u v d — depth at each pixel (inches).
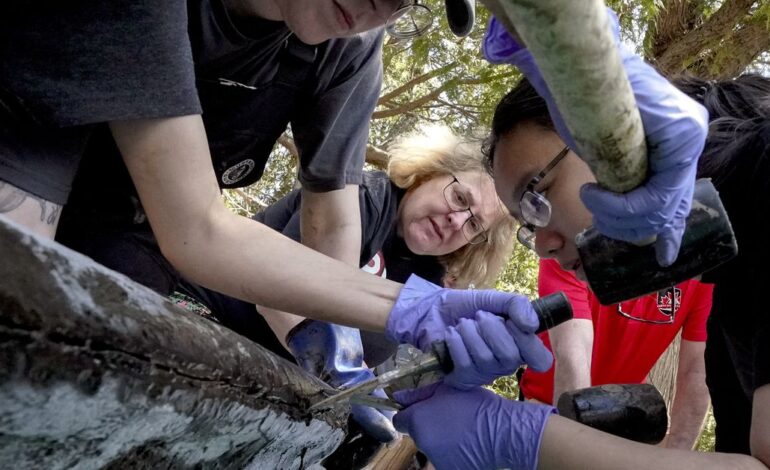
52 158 48.9
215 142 73.8
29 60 43.2
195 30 63.1
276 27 66.9
